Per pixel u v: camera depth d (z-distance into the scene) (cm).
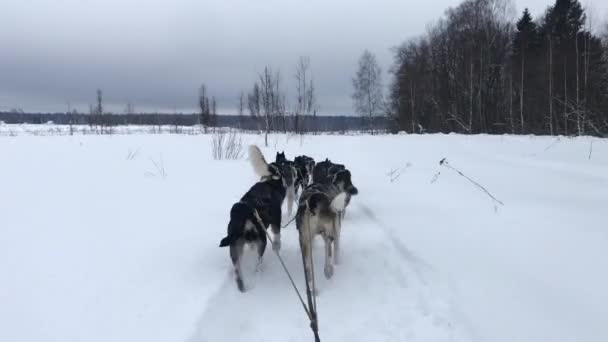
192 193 903
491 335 376
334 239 570
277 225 580
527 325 382
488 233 625
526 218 692
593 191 916
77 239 562
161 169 1235
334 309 461
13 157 1333
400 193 958
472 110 3769
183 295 438
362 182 1114
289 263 579
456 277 492
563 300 412
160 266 504
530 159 1562
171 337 357
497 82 3894
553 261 504
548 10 4225
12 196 782
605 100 2989
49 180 962
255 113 3519
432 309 441
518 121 3556
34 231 580
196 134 3266
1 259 476
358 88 5300
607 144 1800
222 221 699
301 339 405
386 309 456
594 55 3284
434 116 4447
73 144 1895
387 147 2159
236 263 485
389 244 630
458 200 859
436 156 1722
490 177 1135
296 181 873
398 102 5034
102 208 734
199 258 541
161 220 687
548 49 3478
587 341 348
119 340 346
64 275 448
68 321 364
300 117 3525
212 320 406
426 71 4662
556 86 3281
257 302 470
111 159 1413
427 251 573
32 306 380
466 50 3900
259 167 635
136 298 419
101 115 4328
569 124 3005
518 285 454
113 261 499
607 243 554
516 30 4147
